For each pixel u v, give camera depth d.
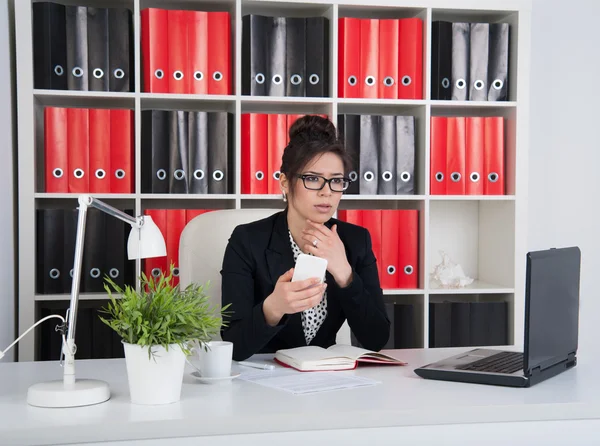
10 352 2.88
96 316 2.99
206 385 1.56
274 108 3.34
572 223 3.62
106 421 1.27
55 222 2.96
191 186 3.04
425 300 3.18
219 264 2.32
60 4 2.95
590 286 3.64
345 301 1.96
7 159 2.85
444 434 1.37
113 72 2.98
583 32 3.57
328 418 1.33
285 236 2.07
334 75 3.09
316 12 3.29
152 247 1.58
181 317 1.39
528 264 1.54
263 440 1.31
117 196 2.98
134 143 3.05
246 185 3.09
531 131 3.57
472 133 3.23
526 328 1.54
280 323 1.98
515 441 1.40
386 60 3.16
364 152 3.16
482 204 3.53
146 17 2.99
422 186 3.22
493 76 3.23
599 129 3.61
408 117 3.20
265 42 3.07
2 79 2.77
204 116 3.04
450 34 3.20
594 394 1.49
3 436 1.23
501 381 1.56
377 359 1.77
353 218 3.18
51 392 1.38
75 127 2.96
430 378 1.63
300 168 1.94
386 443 1.35
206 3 3.15
